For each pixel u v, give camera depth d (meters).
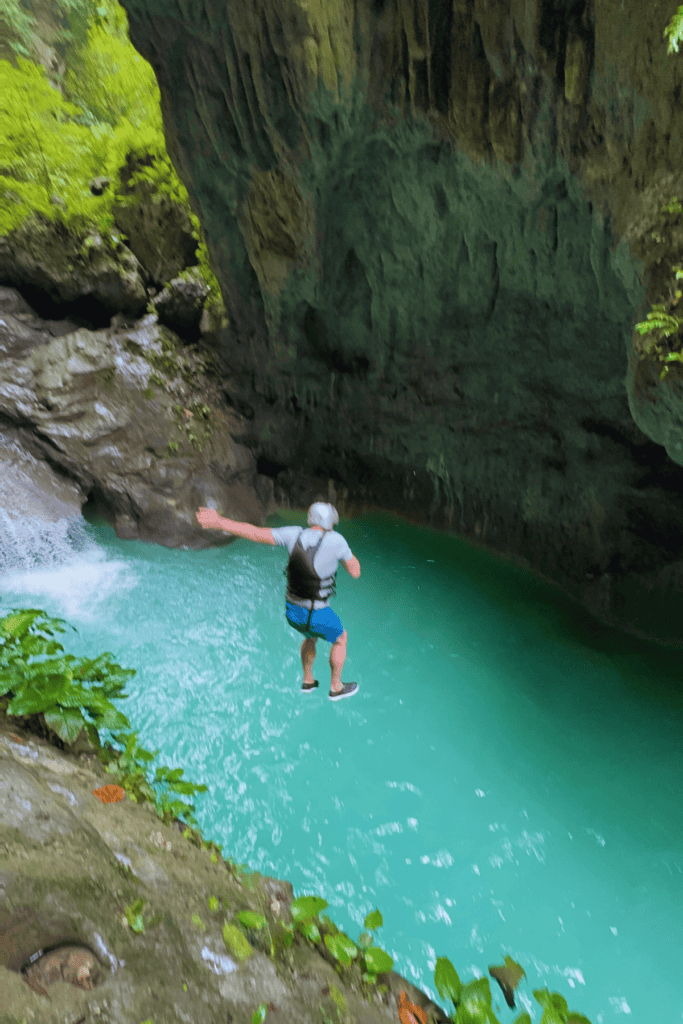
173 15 6.20
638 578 6.31
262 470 9.17
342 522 8.56
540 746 5.16
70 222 7.81
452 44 5.36
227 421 8.90
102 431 7.83
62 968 1.64
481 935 3.73
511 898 3.96
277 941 2.38
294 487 8.99
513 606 6.83
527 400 6.94
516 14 4.82
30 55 7.64
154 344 8.48
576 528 6.78
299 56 5.84
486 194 6.07
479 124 5.55
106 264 8.09
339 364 8.67
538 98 5.07
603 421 6.38
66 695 3.17
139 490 7.79
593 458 6.51
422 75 5.66
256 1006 1.95
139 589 6.89
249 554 7.79
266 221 7.46
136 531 7.80
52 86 7.81
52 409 7.70
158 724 5.11
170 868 2.41
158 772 3.27
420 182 6.50
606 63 4.47
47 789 2.42
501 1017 3.26
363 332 8.23
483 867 4.15
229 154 7.05
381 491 8.72
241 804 4.46
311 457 9.09
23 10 7.50
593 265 5.57
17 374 7.73
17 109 7.56
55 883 1.85
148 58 6.74
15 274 7.91
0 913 1.64
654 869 4.18
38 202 7.66
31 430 7.68
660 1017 3.35
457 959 3.58
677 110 4.17
